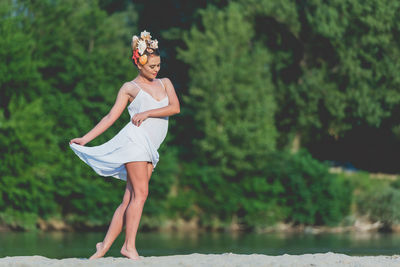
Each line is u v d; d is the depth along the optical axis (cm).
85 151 908
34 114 3300
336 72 4200
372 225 3684
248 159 3722
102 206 3450
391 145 5094
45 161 3331
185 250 2292
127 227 910
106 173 930
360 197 3753
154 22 5141
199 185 3681
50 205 3359
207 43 3922
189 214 3638
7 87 3384
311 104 4206
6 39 3359
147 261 854
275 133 3856
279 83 4344
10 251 2177
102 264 829
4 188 3206
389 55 4031
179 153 3794
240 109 3772
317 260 878
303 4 4241
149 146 903
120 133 908
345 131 4650
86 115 3594
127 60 3788
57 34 3819
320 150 5306
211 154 3738
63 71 3753
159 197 3591
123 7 5234
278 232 3544
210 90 3769
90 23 4012
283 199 3672
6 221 3269
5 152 3225
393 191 3716
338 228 3672
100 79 3662
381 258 934
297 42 4438
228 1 4406
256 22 4378
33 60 3622
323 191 3684
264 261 864
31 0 3812
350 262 880
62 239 2814
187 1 4812
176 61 4750
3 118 3241
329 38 4094
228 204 3634
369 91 4084
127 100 923
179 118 3903
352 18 4047
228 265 829
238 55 3941
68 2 3891
